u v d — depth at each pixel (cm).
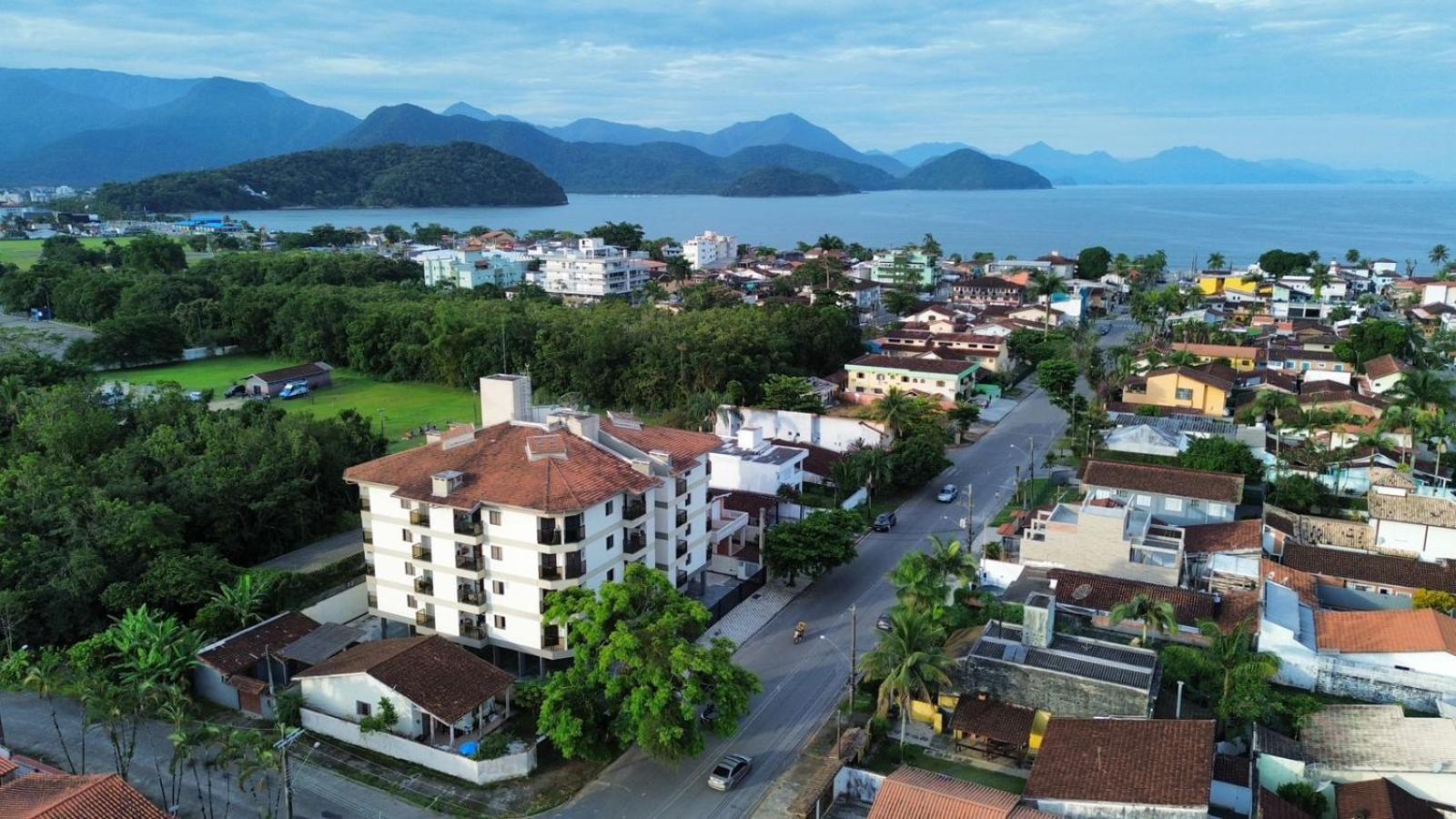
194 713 6506
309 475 9769
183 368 18050
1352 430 11238
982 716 6006
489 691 6200
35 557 7388
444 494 6819
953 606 7419
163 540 7719
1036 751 6003
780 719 6506
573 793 5706
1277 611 7025
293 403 15388
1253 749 5556
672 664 5572
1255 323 19450
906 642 5897
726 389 13912
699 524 8056
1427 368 13362
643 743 5534
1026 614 6372
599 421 7812
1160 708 6200
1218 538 8306
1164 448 11175
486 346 16212
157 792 5612
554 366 15638
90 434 9450
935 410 12325
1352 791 5184
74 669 6462
